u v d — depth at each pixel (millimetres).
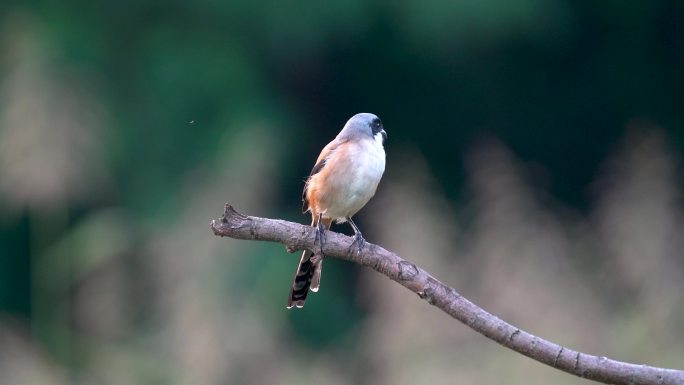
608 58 22719
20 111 14805
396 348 13586
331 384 15016
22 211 16484
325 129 21594
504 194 14422
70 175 14867
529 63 22375
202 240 15539
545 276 13461
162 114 19766
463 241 14742
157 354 14812
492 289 13445
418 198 14766
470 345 13375
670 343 13094
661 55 22797
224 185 16391
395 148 21984
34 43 18828
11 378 14719
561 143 22547
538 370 12836
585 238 15195
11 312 19125
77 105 15266
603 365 6352
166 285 15211
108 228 16141
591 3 22453
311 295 18953
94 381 14961
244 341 14742
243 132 19172
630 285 13758
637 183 14023
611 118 22641
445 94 22281
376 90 22109
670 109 22672
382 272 6895
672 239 13594
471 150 21562
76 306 15781
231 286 15406
